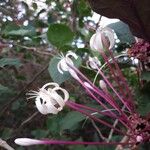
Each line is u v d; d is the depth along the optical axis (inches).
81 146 17.9
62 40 13.9
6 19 22.5
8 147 11.6
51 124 19.0
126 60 13.2
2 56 21.2
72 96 19.0
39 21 23.8
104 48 10.5
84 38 21.3
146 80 12.0
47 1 25.4
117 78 10.8
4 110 21.1
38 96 10.2
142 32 9.4
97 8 8.9
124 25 13.3
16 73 24.0
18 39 19.8
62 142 9.6
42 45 20.7
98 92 10.3
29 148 27.5
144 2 8.6
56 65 12.4
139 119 9.6
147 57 11.5
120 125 15.9
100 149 17.0
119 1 8.6
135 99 11.8
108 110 10.1
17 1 24.5
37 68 24.2
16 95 21.6
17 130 22.5
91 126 23.5
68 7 25.0
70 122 14.5
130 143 9.6
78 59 11.9
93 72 13.4
